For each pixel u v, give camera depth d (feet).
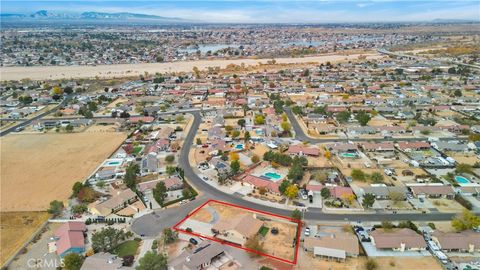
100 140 552.41
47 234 310.86
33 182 411.54
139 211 345.10
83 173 433.89
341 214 332.80
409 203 350.02
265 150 497.05
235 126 597.52
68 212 346.33
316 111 644.27
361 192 371.35
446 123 590.55
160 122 638.53
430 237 291.38
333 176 407.23
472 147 477.36
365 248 281.54
